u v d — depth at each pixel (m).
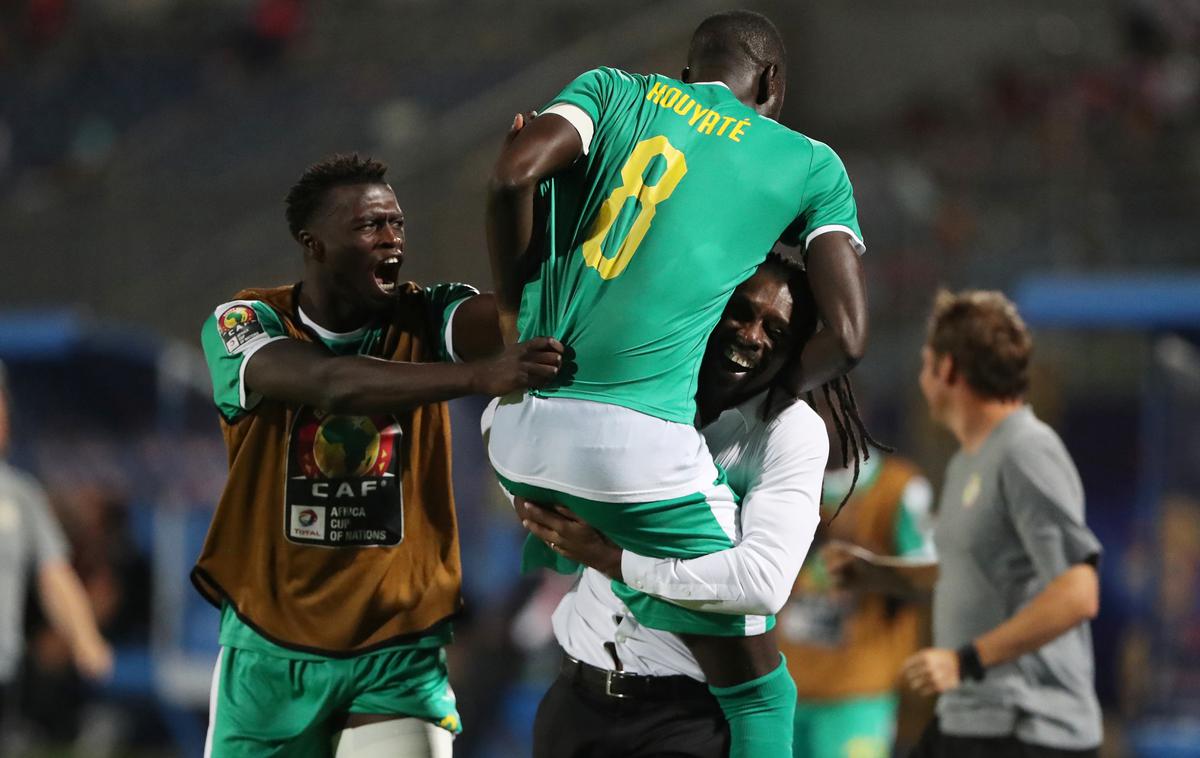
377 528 12.85
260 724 12.91
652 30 58.06
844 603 21.48
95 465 34.72
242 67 70.00
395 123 61.09
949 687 14.98
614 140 11.27
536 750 12.89
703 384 11.99
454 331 12.88
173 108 69.38
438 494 13.21
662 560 11.24
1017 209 48.78
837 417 12.55
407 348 13.01
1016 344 15.81
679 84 11.70
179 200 53.97
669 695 12.12
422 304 13.18
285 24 69.94
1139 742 27.34
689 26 58.69
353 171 12.57
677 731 12.11
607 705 12.30
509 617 29.36
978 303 16.14
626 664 12.21
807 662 21.47
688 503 11.15
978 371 15.81
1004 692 15.40
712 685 11.92
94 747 33.88
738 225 11.21
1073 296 27.98
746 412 12.01
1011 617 15.63
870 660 21.52
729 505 11.55
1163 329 27.91
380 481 12.87
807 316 11.67
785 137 11.48
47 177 63.97
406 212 50.84
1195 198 46.94
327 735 13.23
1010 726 15.38
